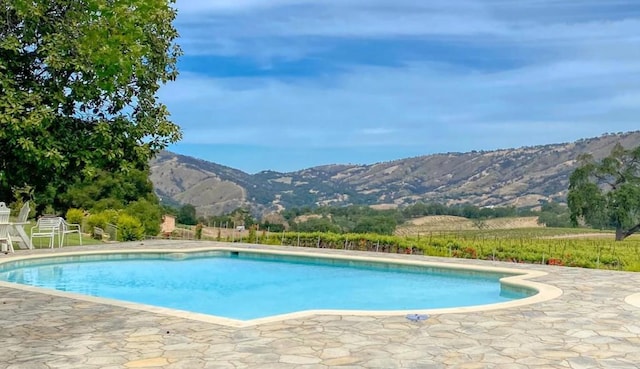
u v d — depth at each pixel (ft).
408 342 21.02
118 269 53.26
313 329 22.99
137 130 25.46
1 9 21.45
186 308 38.40
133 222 75.56
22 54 22.12
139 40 23.57
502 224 195.11
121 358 18.71
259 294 43.45
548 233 152.76
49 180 23.79
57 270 51.47
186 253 59.26
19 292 31.60
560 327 23.57
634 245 65.67
